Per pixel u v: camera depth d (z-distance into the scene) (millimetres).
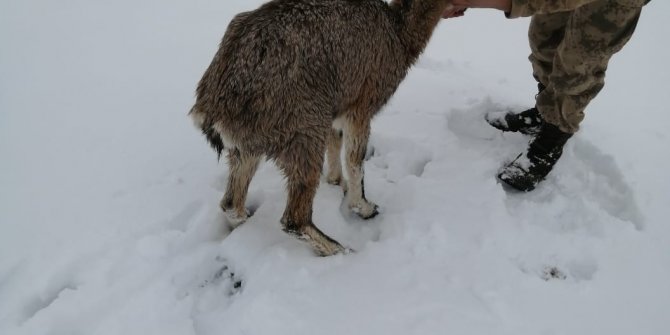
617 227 1961
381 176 2248
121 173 2211
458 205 2041
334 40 1723
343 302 1715
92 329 1687
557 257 1890
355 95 1864
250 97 1641
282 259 1842
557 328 1668
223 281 1854
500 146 2344
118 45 3059
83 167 2232
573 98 2010
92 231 1962
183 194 2115
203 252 1889
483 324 1659
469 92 2703
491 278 1790
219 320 1683
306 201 1820
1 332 1675
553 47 2146
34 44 3021
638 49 3318
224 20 3416
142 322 1707
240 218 1969
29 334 1671
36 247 1907
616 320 1700
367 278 1788
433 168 2219
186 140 2396
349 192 2043
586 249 1900
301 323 1658
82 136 2389
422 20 1925
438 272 1806
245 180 1895
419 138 2377
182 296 1792
